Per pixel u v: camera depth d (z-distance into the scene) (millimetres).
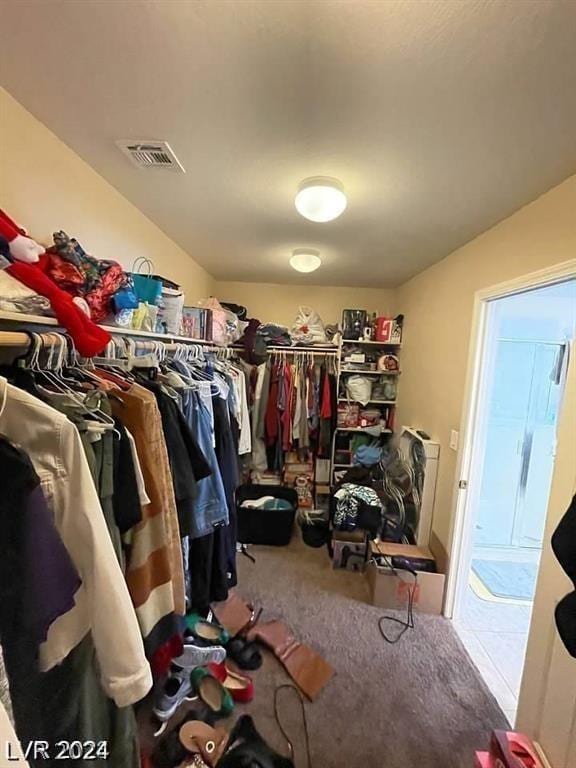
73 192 1478
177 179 1678
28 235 1198
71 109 1195
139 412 1088
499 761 1278
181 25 847
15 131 1168
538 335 3312
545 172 1441
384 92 1046
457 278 2506
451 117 1146
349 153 1387
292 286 4270
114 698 774
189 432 1363
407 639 2133
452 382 2500
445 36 847
